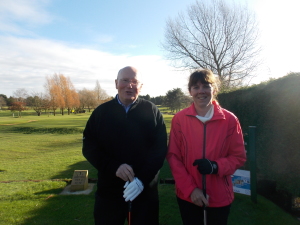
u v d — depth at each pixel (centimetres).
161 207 356
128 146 207
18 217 340
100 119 214
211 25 2053
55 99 5759
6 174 660
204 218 192
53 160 845
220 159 196
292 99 351
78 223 321
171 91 4669
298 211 365
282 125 375
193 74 214
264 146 428
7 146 1420
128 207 204
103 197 208
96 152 210
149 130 212
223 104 598
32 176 616
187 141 210
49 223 322
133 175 195
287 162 365
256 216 316
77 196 420
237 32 1984
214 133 203
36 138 1805
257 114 450
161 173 556
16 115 5434
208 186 198
